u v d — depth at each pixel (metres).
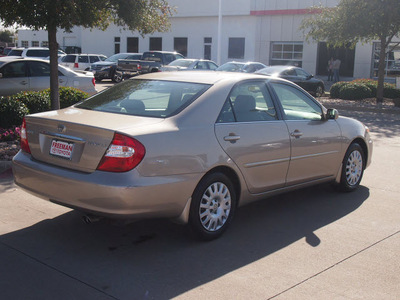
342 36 19.38
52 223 5.28
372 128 13.62
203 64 25.30
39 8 8.66
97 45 43.28
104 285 3.91
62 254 4.50
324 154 6.15
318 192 6.90
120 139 4.18
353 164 6.80
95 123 4.40
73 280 3.98
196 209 4.66
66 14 8.73
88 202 4.23
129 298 3.71
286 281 4.09
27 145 4.89
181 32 39.31
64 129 4.47
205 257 4.53
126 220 4.27
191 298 3.74
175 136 4.46
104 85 24.72
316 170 6.11
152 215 4.37
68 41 47.28
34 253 4.50
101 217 4.39
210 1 37.38
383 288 4.01
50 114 4.86
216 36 37.88
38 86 12.97
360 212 6.02
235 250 4.73
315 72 34.53
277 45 35.66
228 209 5.02
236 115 5.12
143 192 4.17
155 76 5.64
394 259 4.60
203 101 4.88
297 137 5.70
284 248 4.81
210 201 4.80
